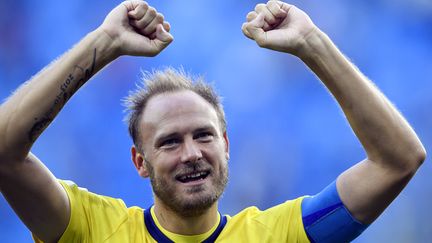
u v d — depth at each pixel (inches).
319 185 1487.5
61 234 418.3
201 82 445.4
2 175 401.7
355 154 1488.7
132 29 415.2
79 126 1444.4
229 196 1455.5
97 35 407.5
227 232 439.2
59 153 1429.6
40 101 399.5
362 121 410.9
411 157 413.1
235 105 1536.7
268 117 1525.6
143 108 442.3
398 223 1417.3
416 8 1587.1
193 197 418.3
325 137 1507.1
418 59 1585.9
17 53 1531.7
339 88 410.9
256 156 1503.4
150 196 1421.0
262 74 1546.5
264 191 1475.1
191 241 433.1
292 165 1494.8
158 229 436.8
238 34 1571.1
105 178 1437.0
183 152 420.2
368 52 1596.9
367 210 420.8
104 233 428.1
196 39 1572.3
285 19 420.8
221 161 425.4
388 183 415.2
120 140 1449.3
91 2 1565.0
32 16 1542.8
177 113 425.7
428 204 1433.3
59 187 417.1
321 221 425.7
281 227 433.1
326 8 1600.6
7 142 396.5
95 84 1459.2
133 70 1486.2
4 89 1524.4
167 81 442.6
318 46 410.9
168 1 1572.3
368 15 1598.2
